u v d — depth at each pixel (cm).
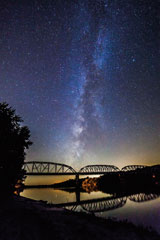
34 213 1026
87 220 948
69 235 646
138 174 11600
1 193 1614
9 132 1627
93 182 13975
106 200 4075
